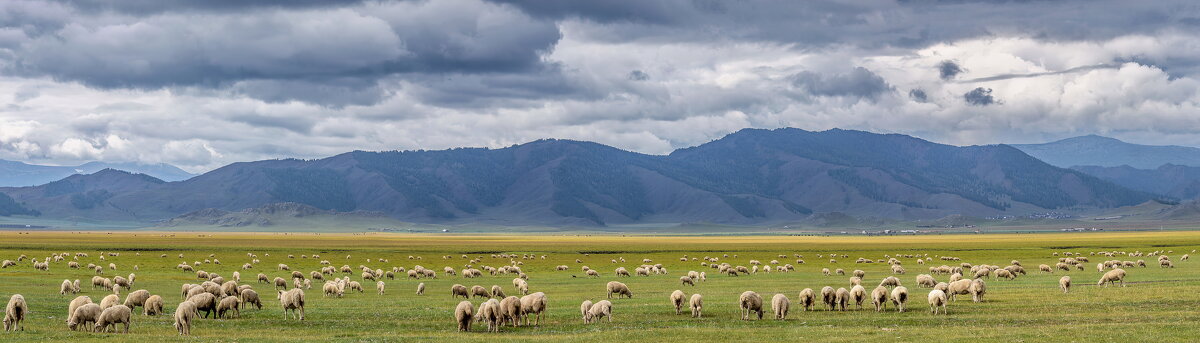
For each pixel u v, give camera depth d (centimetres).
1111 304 5662
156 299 5409
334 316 5659
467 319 4897
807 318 5244
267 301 6875
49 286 8100
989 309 5572
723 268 11581
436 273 11950
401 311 6000
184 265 11556
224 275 10688
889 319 5134
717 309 5834
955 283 6272
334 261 14538
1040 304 5788
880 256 16412
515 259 15612
